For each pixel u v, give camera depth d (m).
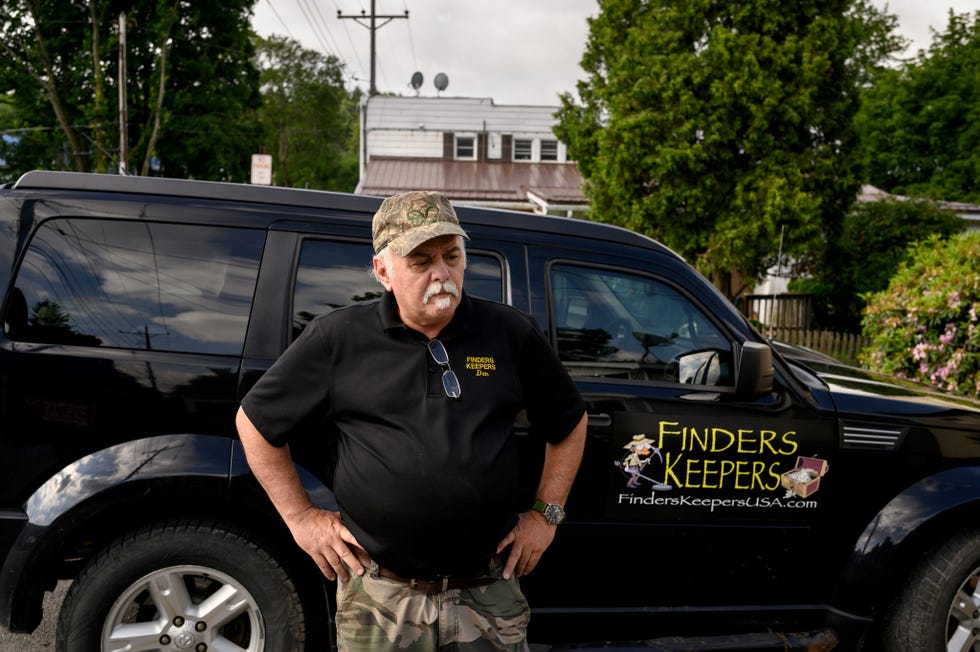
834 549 2.97
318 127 50.53
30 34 22.28
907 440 2.98
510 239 2.83
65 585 3.87
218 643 2.51
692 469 2.81
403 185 25.17
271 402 1.81
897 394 3.16
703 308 2.92
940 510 2.91
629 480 2.76
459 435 1.75
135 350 2.48
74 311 2.48
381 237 1.74
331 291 2.63
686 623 2.89
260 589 2.50
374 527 1.78
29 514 2.37
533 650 2.69
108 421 2.44
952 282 5.75
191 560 2.46
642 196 14.52
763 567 2.92
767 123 13.34
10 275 2.45
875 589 2.92
